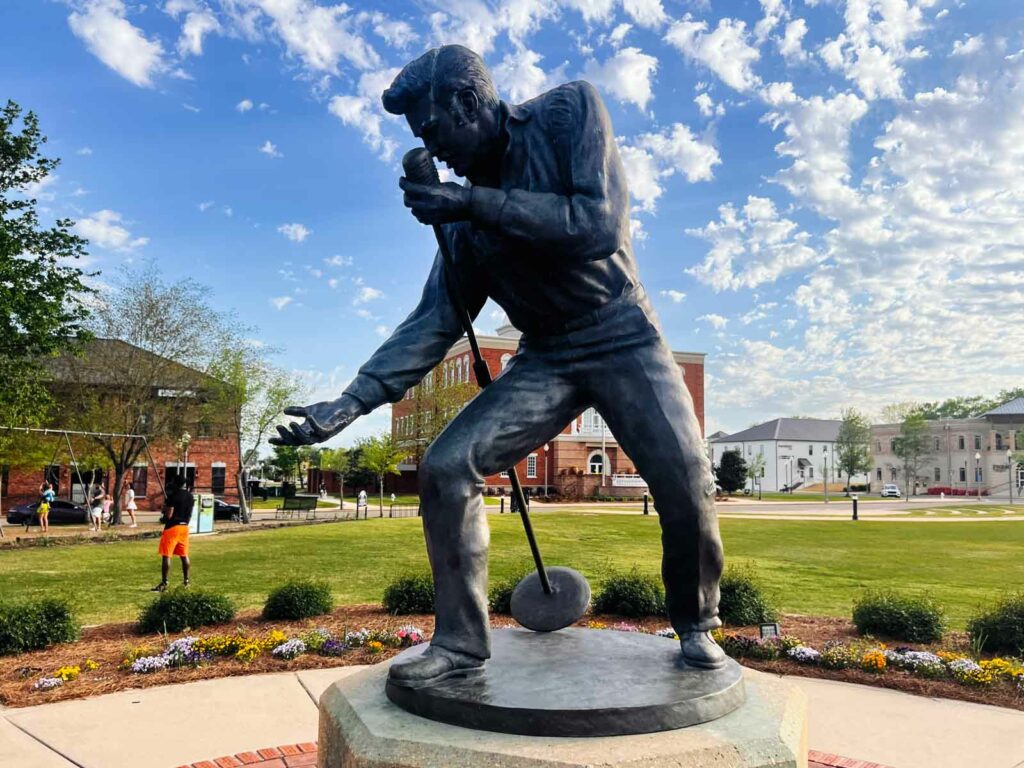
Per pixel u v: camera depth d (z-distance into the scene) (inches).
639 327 121.6
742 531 944.9
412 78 112.0
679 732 98.3
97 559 622.8
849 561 600.4
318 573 511.8
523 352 127.1
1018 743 186.2
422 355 125.0
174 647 262.1
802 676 246.7
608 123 113.9
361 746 97.3
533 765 89.7
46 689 227.0
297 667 253.3
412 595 338.3
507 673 111.7
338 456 2500.0
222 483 1688.0
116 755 174.6
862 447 3095.5
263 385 1311.5
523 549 669.9
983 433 3282.5
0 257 818.8
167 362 1226.0
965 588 454.6
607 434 2182.6
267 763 169.2
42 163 866.8
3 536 915.4
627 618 328.5
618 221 108.8
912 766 171.8
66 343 896.3
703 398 2320.4
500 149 115.3
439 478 113.3
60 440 1207.6
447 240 127.3
